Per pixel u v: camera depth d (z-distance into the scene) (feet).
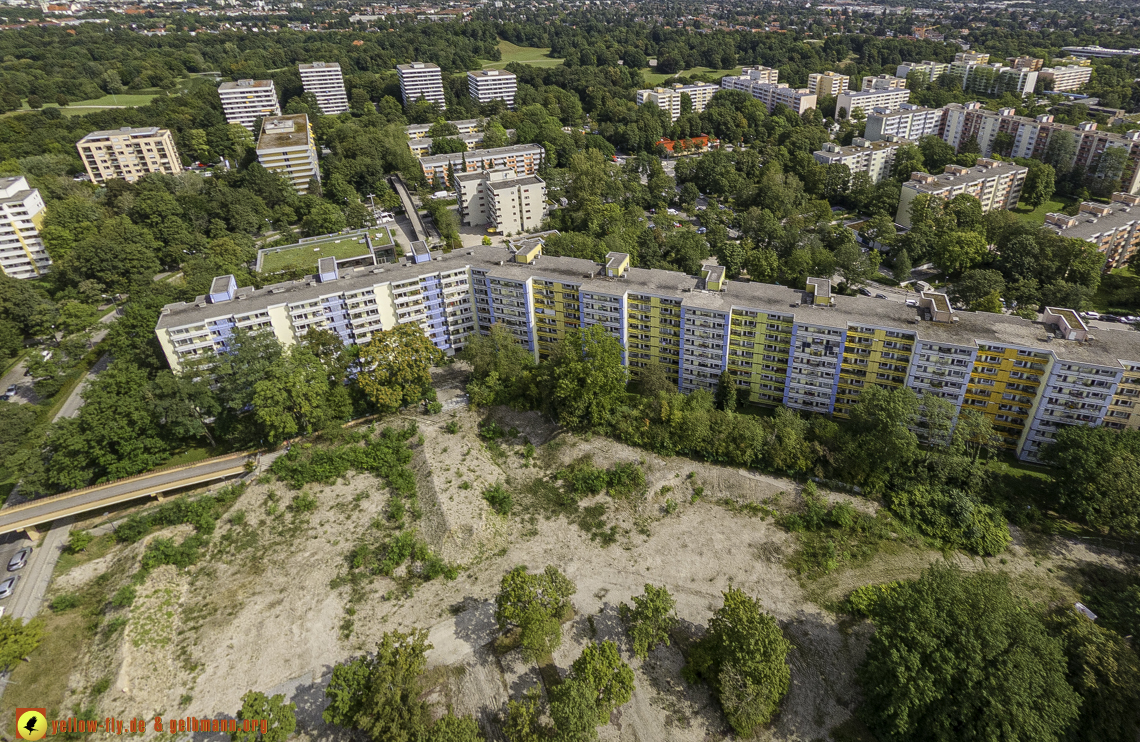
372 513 434.30
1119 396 411.95
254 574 394.11
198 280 639.35
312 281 572.10
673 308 516.32
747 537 410.31
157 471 453.17
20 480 436.35
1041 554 386.32
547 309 569.64
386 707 285.43
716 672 325.21
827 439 451.94
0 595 374.43
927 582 315.58
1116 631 333.42
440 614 367.25
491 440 502.38
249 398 472.03
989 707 271.28
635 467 460.55
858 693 321.73
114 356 561.43
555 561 401.90
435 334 595.88
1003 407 454.81
